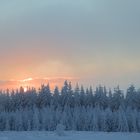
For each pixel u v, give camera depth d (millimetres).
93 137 61156
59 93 127438
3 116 103250
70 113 103938
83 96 127875
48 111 106375
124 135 69812
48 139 53719
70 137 58062
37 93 128625
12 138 53312
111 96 124938
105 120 95375
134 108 115562
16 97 126938
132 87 122688
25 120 101000
